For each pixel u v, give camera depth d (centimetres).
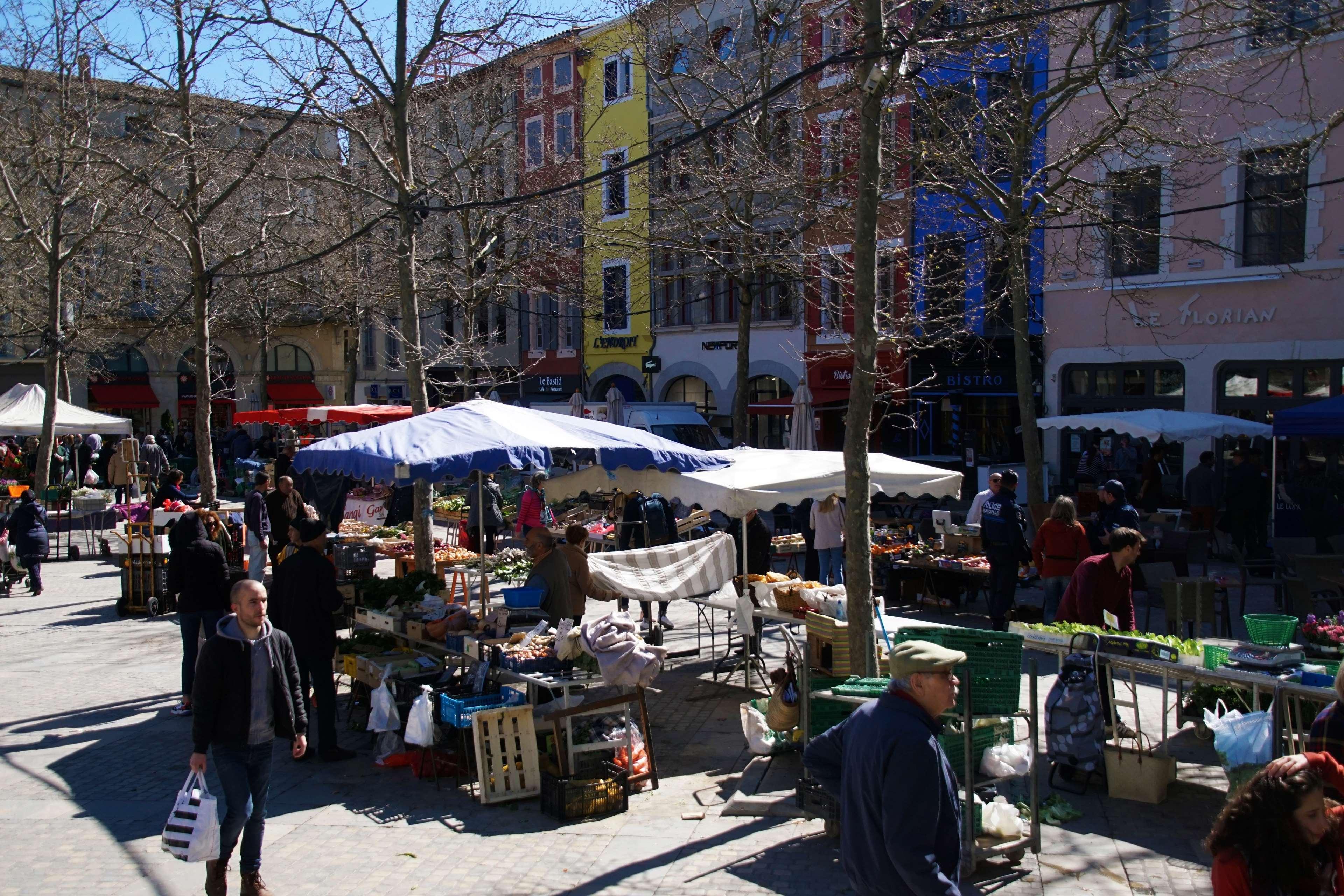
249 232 2002
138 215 1672
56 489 2139
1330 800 382
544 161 2611
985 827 574
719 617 1392
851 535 693
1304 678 599
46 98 1986
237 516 1500
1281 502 1560
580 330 3628
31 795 748
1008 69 1609
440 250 2350
